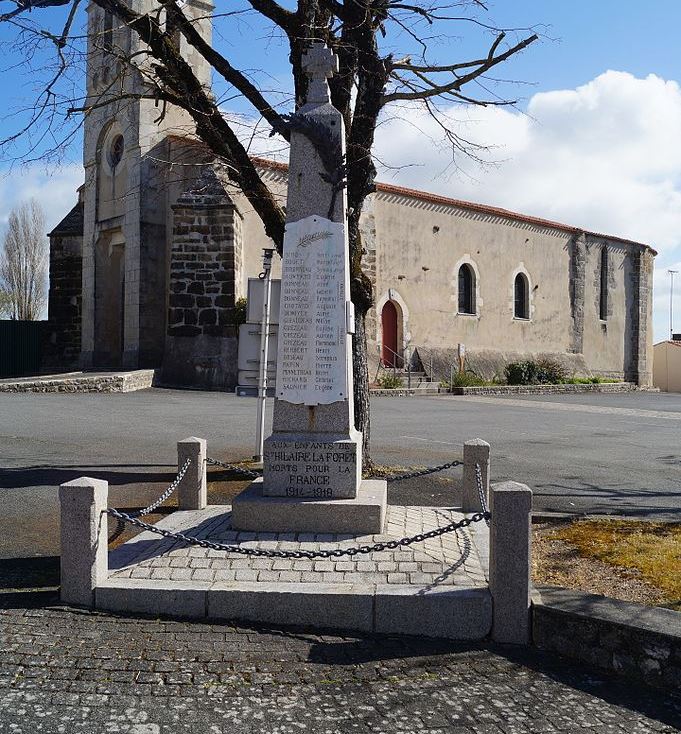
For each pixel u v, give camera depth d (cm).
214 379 2234
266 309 1007
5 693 381
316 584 503
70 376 2128
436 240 3020
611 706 398
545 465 1123
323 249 665
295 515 609
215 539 589
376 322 2780
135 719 363
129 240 2453
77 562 500
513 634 473
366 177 898
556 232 3569
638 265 4016
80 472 941
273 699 389
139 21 898
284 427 654
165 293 2455
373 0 899
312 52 688
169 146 2439
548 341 3528
